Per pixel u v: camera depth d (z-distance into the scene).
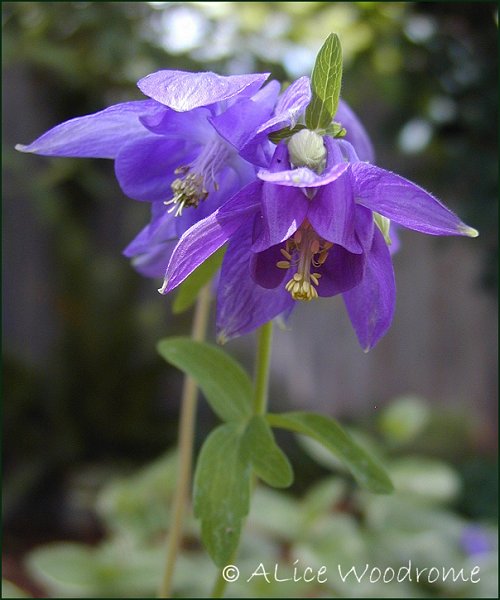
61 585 0.37
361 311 0.19
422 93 0.66
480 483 0.76
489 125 0.68
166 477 0.47
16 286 0.93
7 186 0.60
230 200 0.17
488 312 0.97
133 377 0.92
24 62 0.61
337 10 0.58
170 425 0.94
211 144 0.20
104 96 0.84
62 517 0.82
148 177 0.21
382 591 0.39
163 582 0.27
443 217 0.17
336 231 0.17
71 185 0.94
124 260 0.97
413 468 0.51
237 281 0.19
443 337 0.97
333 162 0.17
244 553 0.45
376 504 0.49
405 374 0.98
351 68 0.63
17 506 0.82
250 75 0.17
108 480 0.83
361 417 0.94
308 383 0.98
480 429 0.96
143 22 0.56
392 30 0.61
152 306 0.96
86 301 0.93
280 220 0.17
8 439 0.86
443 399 0.98
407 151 0.70
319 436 0.22
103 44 0.54
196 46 0.57
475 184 0.70
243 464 0.21
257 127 0.18
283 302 0.19
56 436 0.88
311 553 0.41
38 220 0.91
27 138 0.86
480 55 0.66
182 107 0.17
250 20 0.57
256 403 0.22
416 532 0.47
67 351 0.91
